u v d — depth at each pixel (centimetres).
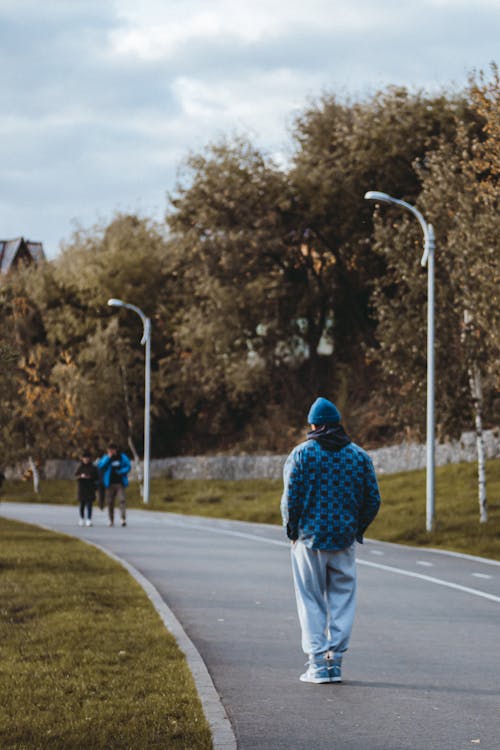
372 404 5981
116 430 6981
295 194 5725
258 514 4469
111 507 3888
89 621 1416
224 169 5744
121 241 7394
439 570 2298
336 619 1086
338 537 1077
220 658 1213
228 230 5825
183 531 3581
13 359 1978
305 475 1079
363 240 5816
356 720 916
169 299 7300
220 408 7125
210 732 832
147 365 5859
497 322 3344
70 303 7544
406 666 1165
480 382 3622
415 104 5478
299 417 6366
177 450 7225
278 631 1416
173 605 1678
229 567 2308
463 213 3491
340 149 5756
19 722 853
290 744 836
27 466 8075
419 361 3753
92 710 900
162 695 968
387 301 3953
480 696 1012
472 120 5316
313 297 6141
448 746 831
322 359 6450
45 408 7150
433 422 3359
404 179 5603
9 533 3234
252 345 6375
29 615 1512
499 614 1595
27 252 11694
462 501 4000
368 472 1091
